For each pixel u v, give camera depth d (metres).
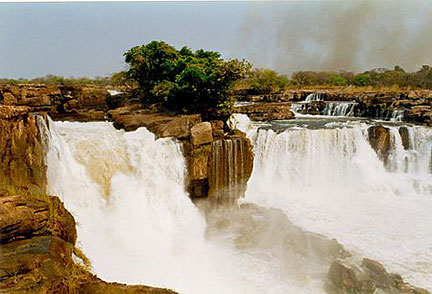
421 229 12.59
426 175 17.53
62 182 10.29
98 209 10.85
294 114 25.66
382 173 17.58
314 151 17.11
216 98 15.66
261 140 17.47
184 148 12.81
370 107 24.47
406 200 15.33
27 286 5.09
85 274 6.29
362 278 9.05
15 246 6.07
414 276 9.76
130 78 20.23
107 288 5.88
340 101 28.38
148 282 8.64
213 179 13.39
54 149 10.31
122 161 11.84
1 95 14.73
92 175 11.17
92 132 12.67
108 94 19.98
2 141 8.55
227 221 12.74
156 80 19.20
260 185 16.72
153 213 11.70
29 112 9.70
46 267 5.59
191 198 13.08
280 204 14.84
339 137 17.36
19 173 8.86
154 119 13.77
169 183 12.43
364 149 17.77
